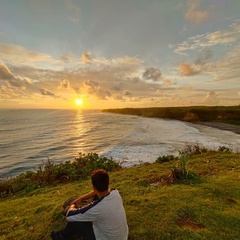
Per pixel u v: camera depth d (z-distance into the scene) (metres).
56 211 5.44
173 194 6.40
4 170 23.70
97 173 3.39
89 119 122.69
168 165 12.52
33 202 7.49
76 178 11.84
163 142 34.19
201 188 6.94
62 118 131.50
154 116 130.00
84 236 3.64
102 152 27.47
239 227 4.72
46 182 11.35
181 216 5.09
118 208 3.38
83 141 44.03
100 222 3.29
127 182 8.53
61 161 27.36
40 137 51.25
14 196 9.84
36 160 28.33
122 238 3.37
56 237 3.96
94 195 4.09
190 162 12.77
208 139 36.50
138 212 5.18
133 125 80.50
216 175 9.30
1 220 5.95
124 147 30.67
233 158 13.27
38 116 152.12
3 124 87.56
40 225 5.13
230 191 6.81
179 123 78.25
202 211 5.33
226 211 5.39
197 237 4.29
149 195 6.49
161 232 4.43
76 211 3.40
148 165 13.66
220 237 4.34
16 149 36.44
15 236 4.82
